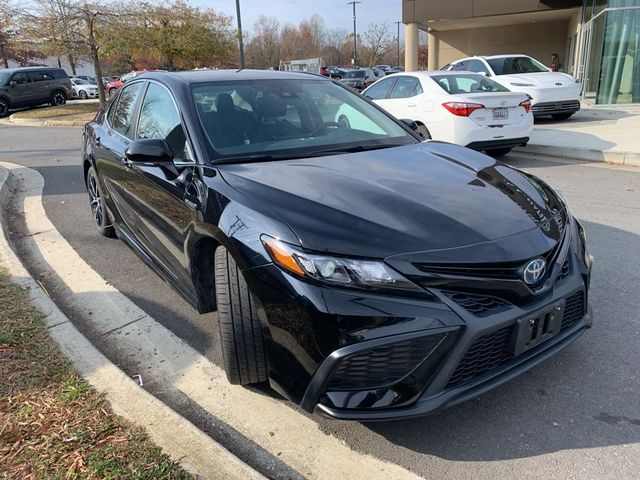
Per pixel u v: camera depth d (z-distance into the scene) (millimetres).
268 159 3189
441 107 8164
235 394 2904
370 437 2547
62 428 2498
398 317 2180
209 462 2281
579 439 2473
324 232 2316
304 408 2318
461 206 2586
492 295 2311
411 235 2324
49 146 12875
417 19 24469
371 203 2535
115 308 3969
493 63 13133
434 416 2668
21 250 5312
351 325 2176
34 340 3270
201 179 2979
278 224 2395
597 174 7754
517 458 2379
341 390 2244
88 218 6344
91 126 5414
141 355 3328
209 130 3324
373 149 3492
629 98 16250
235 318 2551
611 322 3457
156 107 3877
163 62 25359
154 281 4438
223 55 25938
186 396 2904
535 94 11961
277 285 2320
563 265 2592
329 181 2777
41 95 24906
